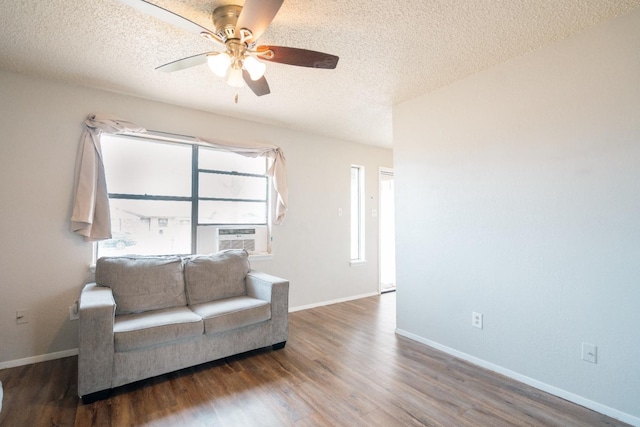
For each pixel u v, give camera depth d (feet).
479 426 5.92
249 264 11.21
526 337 7.50
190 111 10.98
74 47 7.17
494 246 8.11
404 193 10.49
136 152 10.32
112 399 6.76
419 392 7.08
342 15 6.09
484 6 5.85
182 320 7.72
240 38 5.51
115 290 8.36
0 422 5.96
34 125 8.52
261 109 11.16
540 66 7.29
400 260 10.62
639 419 5.91
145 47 7.20
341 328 11.23
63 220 8.82
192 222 11.24
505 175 7.91
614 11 6.05
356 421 6.07
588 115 6.57
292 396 6.91
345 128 13.38
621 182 6.17
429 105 9.72
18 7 5.77
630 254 6.06
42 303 8.55
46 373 7.85
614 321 6.23
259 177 12.89
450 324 9.12
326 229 14.46
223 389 7.18
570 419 6.15
